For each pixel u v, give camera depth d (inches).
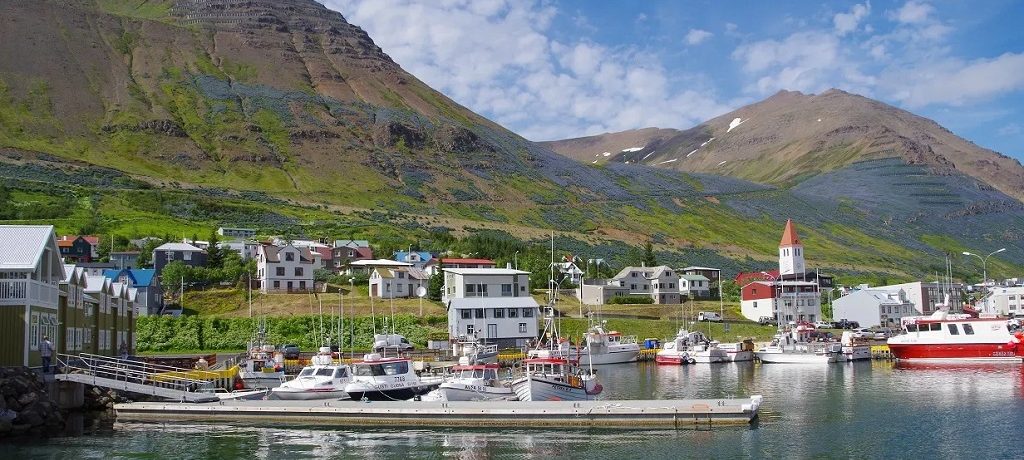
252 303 5757.9
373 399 2925.7
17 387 2440.9
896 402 2999.5
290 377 3698.3
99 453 2160.4
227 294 5836.6
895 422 2549.2
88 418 2687.0
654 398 3181.6
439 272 6397.6
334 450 2213.3
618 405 2512.3
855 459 2054.6
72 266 3075.8
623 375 4311.0
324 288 6540.4
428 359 4443.9
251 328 5162.4
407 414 2544.3
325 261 7795.3
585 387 2933.1
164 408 2677.2
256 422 2613.2
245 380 3499.0
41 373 2588.6
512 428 2454.5
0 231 2731.3
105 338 3516.2
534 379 2760.8
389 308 5831.7
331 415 2586.1
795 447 2187.5
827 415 2696.9
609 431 2401.6
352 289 6648.6
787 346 5162.4
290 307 5698.8
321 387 2965.1
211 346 5000.0
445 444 2269.9
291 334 5191.9
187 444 2289.6
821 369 4596.5
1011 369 4197.8
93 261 6894.7
